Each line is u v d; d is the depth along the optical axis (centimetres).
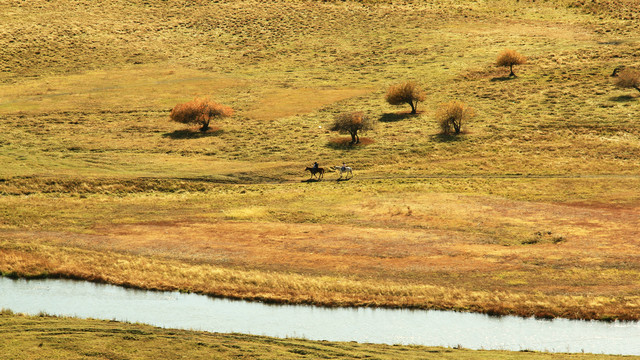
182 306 9269
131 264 11100
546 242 12294
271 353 6544
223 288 9981
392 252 11856
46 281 10381
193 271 10719
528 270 10719
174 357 6319
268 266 11162
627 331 8181
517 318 8756
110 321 7838
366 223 13925
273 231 13325
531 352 7125
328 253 11856
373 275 10656
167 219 14388
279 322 8606
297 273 10794
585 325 8438
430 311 9100
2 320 7456
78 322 7550
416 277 10525
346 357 6531
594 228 13162
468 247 12094
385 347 7200
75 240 12631
